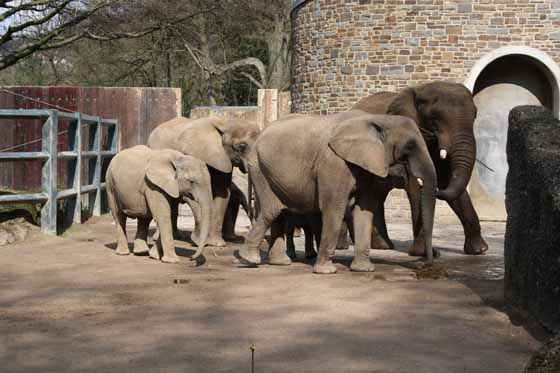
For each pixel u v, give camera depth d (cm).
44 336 673
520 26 1762
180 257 1135
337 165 959
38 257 1108
